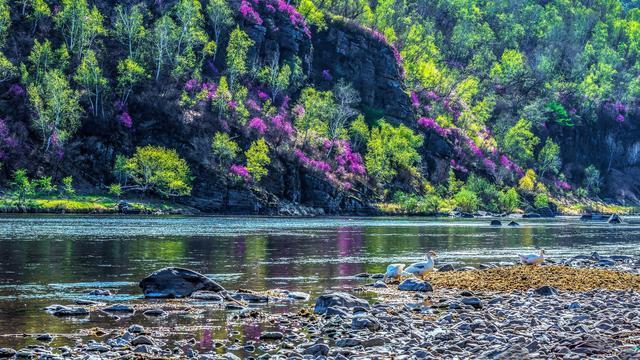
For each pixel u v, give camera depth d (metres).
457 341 20.39
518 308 26.84
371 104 185.62
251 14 169.12
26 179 113.31
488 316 24.67
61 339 21.02
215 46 155.25
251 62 166.12
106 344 20.20
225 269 39.78
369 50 190.12
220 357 18.72
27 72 135.62
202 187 130.75
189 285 29.91
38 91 133.12
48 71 139.38
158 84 144.75
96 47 147.88
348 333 22.00
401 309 26.28
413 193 164.12
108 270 37.97
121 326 23.09
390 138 168.75
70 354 18.98
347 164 158.00
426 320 24.30
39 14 145.25
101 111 135.75
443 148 183.62
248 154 134.88
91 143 132.25
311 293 31.06
